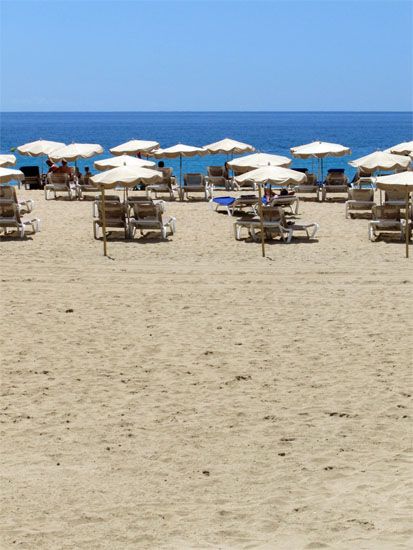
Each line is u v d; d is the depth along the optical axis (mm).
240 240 19688
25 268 16688
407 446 7617
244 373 9977
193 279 15695
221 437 7945
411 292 14438
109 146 90625
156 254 18078
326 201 27219
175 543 5625
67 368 10234
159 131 145875
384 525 5797
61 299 14109
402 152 29031
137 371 10109
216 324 12406
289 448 7621
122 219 19781
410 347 11008
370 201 23062
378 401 8898
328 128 166375
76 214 23969
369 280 15477
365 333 11773
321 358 10570
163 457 7434
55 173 28812
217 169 31641
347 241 19422
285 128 167375
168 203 26906
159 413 8648
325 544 5496
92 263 17172
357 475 6914
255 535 5730
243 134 128375
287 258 17594
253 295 14359
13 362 10484
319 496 6461
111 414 8617
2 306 13586
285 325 12305
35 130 154125
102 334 11859
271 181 19219
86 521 6047
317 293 14461
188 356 10719
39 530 5879
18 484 6828
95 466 7234
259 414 8578
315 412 8609
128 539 5715
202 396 9172
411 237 19750
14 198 20609
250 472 7051
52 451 7621
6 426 8289
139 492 6625
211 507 6289
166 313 13117
